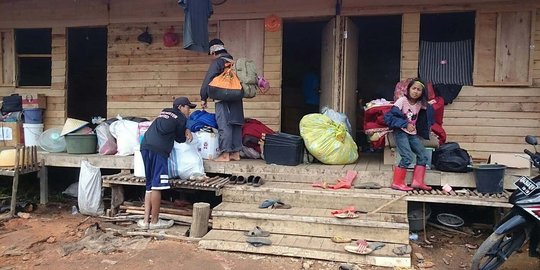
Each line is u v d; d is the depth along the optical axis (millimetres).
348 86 6691
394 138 5043
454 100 6328
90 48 10055
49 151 6559
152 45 7301
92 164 6008
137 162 5410
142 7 7277
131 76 7398
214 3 6945
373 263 3988
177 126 4895
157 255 4223
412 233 4898
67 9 7520
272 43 6840
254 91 5684
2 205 6004
